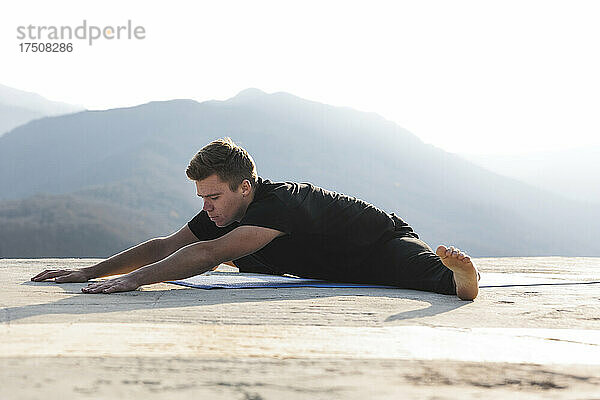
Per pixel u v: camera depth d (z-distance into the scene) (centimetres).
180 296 219
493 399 81
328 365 99
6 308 167
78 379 84
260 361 101
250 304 195
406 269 266
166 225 9675
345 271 284
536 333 148
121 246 8662
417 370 97
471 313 187
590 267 499
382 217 286
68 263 448
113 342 114
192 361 99
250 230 247
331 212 273
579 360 110
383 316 173
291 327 144
